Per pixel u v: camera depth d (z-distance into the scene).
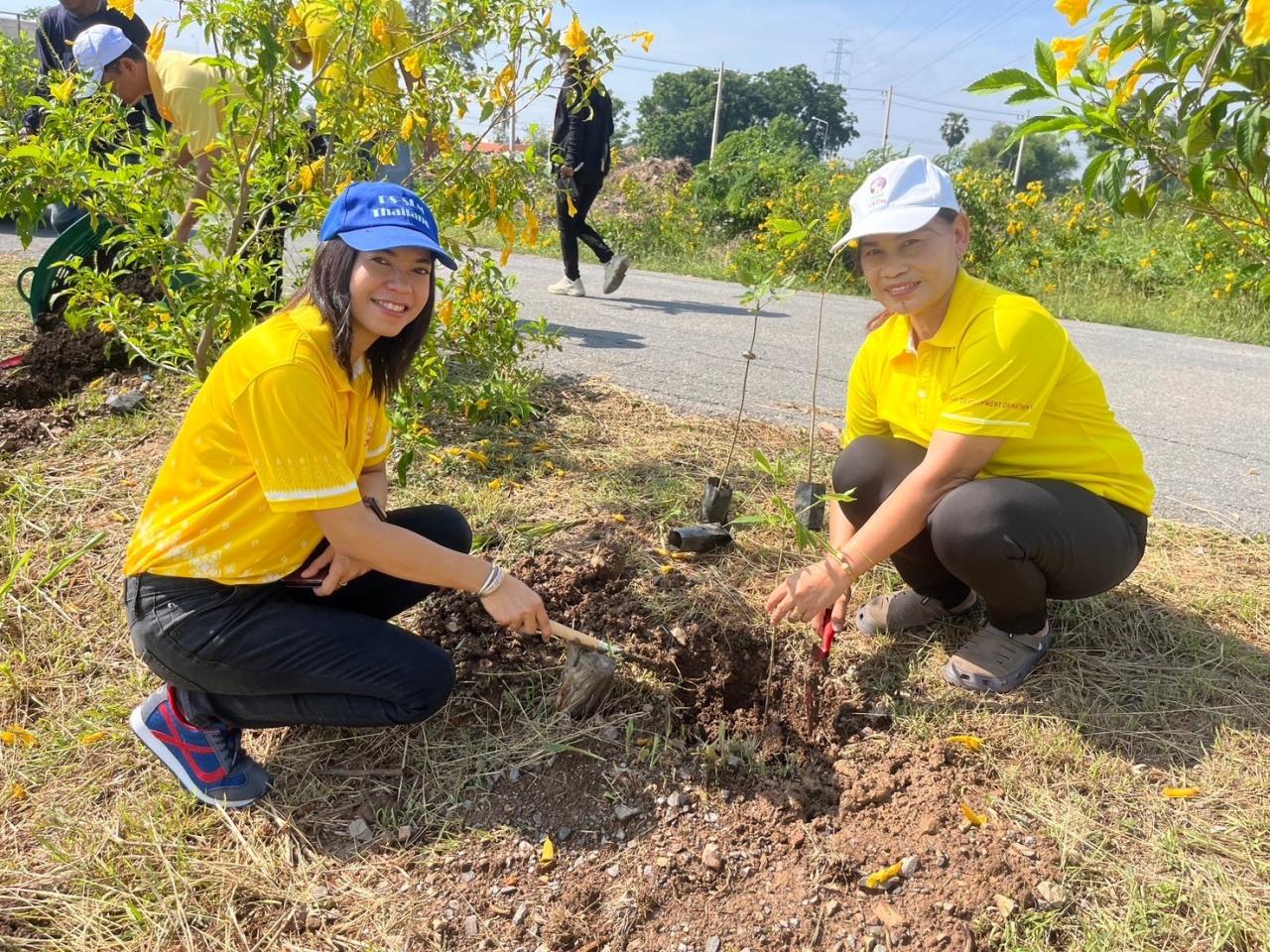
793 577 2.25
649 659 2.42
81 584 2.73
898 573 2.91
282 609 1.97
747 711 2.40
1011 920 1.81
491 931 1.84
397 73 3.53
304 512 1.86
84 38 3.76
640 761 2.22
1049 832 2.01
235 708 2.05
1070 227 11.03
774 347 5.96
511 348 3.95
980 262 10.62
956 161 12.35
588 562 2.77
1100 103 1.96
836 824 2.07
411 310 1.88
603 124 6.99
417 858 1.98
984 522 2.18
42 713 2.32
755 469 3.59
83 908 1.82
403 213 1.81
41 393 3.94
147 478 3.28
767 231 11.35
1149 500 2.38
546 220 11.04
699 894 1.92
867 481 2.50
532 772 2.19
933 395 2.33
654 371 5.01
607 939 1.83
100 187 3.08
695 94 65.19
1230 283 8.93
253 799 2.08
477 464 3.47
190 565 1.90
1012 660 2.46
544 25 3.31
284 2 2.96
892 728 2.34
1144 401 5.36
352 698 2.03
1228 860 1.95
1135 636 2.65
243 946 1.78
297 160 3.34
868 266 2.19
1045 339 2.12
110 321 3.39
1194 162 1.92
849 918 1.85
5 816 2.03
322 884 1.92
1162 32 1.77
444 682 2.04
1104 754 2.24
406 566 1.96
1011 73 1.97
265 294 3.58
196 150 3.72
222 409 1.82
